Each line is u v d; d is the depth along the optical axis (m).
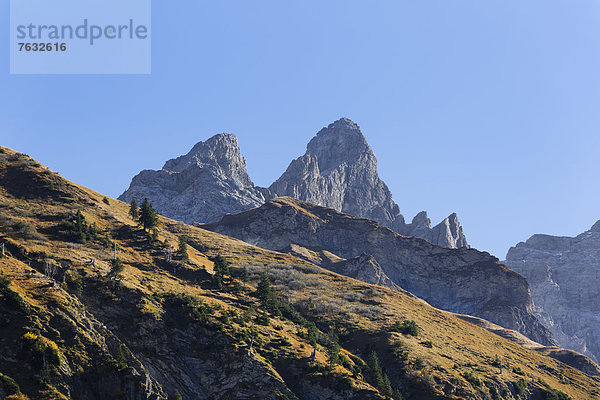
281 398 142.88
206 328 156.88
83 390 124.88
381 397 151.88
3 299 132.62
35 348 123.88
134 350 146.88
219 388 146.38
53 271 159.50
